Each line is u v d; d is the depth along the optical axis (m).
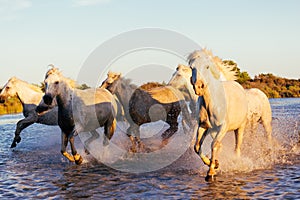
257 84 41.41
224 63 9.41
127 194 6.89
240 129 8.59
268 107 10.02
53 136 17.14
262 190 6.75
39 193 7.20
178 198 6.48
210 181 7.47
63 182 7.98
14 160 10.91
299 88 43.66
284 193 6.53
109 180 8.02
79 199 6.70
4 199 6.89
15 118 29.33
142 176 8.23
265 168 8.42
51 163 10.20
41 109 11.67
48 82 9.41
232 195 6.52
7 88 13.38
